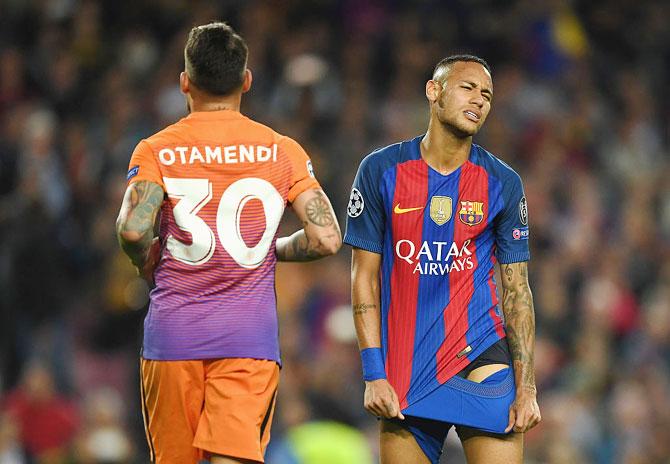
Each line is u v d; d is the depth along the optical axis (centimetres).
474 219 2000
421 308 2002
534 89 6206
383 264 2023
